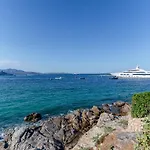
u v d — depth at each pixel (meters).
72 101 49.25
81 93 65.88
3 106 44.31
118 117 24.52
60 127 23.34
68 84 114.56
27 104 46.19
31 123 30.39
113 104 39.22
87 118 26.27
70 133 22.12
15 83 130.12
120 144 12.87
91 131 20.62
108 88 83.44
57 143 19.80
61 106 42.69
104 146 14.12
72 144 20.06
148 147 7.34
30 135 20.61
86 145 17.39
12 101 51.25
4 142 21.09
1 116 34.97
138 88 83.31
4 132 25.81
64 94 63.81
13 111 38.97
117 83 118.38
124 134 14.02
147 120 8.20
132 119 17.19
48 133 21.69
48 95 62.06
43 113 36.72
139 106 16.61
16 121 31.64
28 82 142.12
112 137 14.45
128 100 50.09
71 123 24.59
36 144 19.19
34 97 58.09
